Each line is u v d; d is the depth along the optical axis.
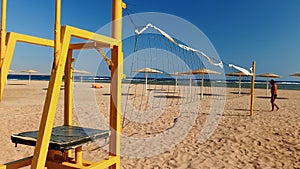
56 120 7.48
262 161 4.25
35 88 23.55
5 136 5.43
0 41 1.78
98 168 2.05
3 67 1.79
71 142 1.89
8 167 1.99
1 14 1.77
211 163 4.14
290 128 6.92
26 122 6.96
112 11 2.20
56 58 1.64
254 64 9.33
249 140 5.59
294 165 4.07
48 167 2.20
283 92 26.30
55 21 1.64
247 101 15.47
